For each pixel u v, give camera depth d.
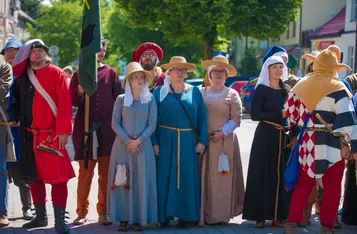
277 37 37.12
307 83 6.70
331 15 42.78
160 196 7.46
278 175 7.54
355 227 7.79
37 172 6.93
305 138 6.68
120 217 7.29
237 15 35.22
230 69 7.80
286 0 35.97
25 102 6.90
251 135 20.77
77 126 7.71
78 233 7.21
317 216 8.34
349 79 8.24
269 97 7.55
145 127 7.36
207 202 7.75
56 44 47.75
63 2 49.16
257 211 7.57
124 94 7.41
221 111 7.72
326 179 6.71
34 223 7.41
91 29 6.97
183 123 7.53
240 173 7.93
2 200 7.38
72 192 9.79
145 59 8.05
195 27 34.97
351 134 6.45
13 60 7.41
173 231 7.38
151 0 36.03
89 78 7.11
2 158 7.28
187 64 7.55
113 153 7.34
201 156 7.72
